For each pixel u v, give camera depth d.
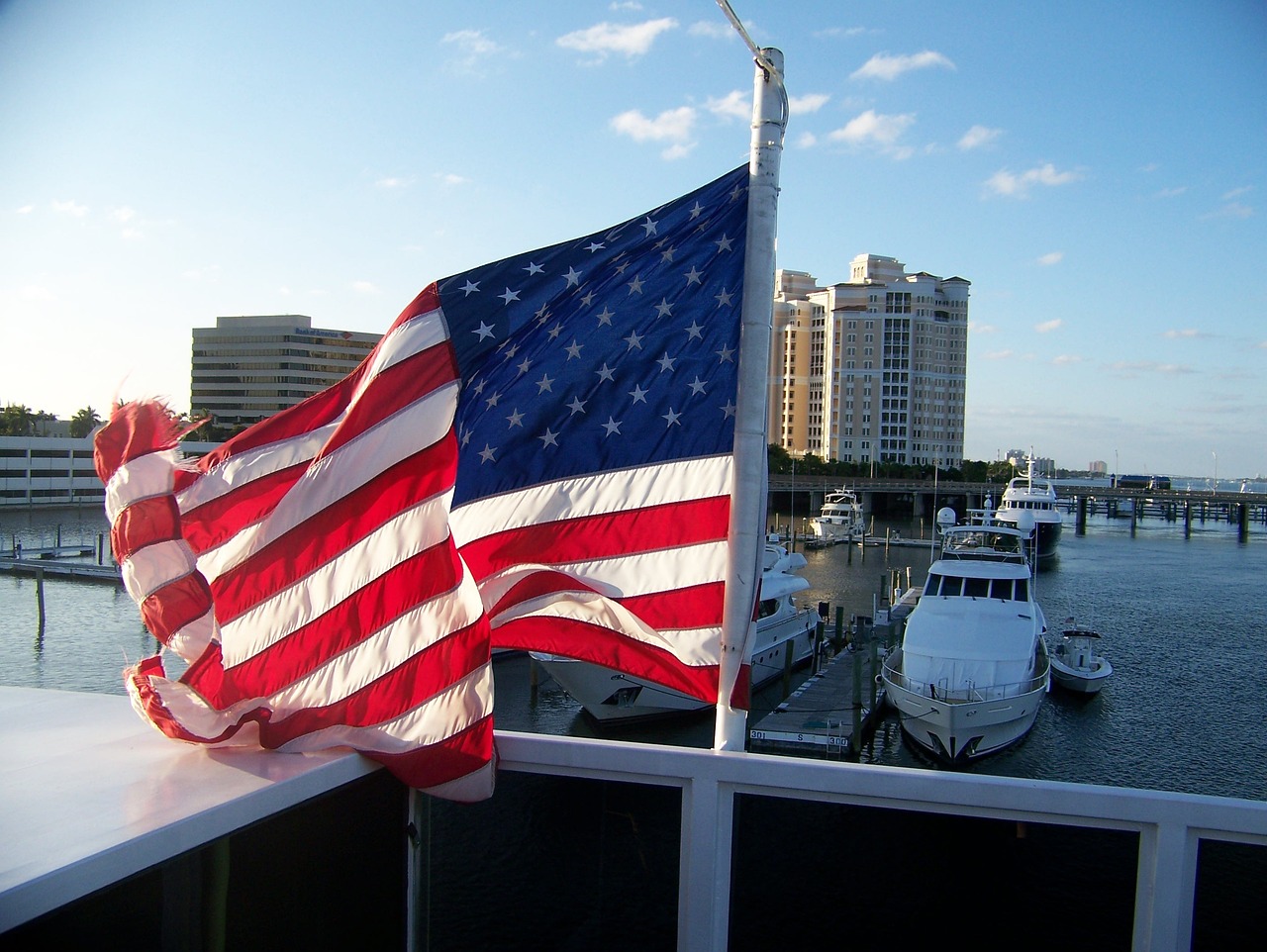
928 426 179.50
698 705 29.38
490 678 5.25
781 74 5.77
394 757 5.10
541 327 6.39
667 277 6.34
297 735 5.18
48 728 5.39
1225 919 4.93
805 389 187.62
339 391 6.61
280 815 4.60
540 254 6.52
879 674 32.47
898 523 127.75
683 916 5.02
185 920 4.19
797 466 158.75
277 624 5.70
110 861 3.63
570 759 5.16
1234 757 29.03
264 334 144.88
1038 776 27.28
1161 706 34.31
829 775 4.79
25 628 44.47
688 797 4.98
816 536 91.31
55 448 108.75
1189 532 123.25
